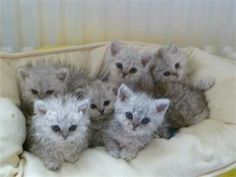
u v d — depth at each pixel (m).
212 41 0.65
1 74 0.51
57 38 0.61
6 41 0.59
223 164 0.46
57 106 0.44
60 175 0.43
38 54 0.57
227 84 0.54
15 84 0.52
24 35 0.59
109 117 0.50
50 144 0.44
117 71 0.54
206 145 0.47
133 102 0.45
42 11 0.58
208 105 0.54
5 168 0.41
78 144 0.45
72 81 0.54
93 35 0.62
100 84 0.52
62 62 0.58
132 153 0.45
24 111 0.51
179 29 0.63
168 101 0.45
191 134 0.49
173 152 0.46
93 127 0.49
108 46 0.59
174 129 0.53
